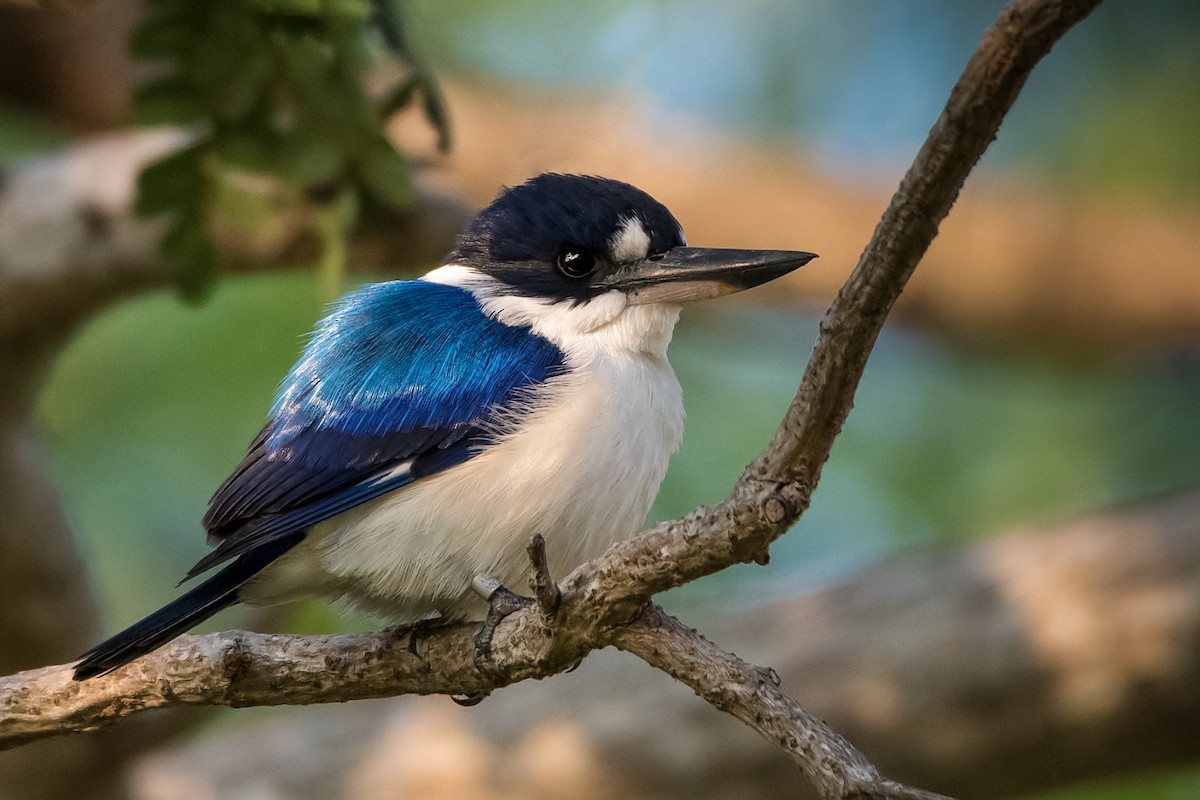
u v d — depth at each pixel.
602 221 8.58
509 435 7.75
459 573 7.73
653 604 6.38
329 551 7.79
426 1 14.53
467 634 7.09
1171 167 14.25
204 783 12.07
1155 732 11.13
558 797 11.55
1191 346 15.48
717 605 12.12
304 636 7.27
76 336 13.02
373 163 9.12
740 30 14.45
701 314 15.13
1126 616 11.02
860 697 11.23
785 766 11.30
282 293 13.39
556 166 14.96
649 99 15.12
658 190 14.96
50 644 12.27
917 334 16.08
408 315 8.34
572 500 7.71
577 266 8.55
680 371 14.47
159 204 9.14
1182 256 15.28
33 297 11.80
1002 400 14.71
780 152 15.31
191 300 9.50
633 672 11.84
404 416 7.84
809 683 11.29
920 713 11.20
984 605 11.33
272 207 9.62
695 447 13.88
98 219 11.70
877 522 13.84
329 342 8.34
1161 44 13.73
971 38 13.76
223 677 7.14
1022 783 11.47
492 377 7.92
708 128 15.31
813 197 15.09
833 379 5.44
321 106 8.86
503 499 7.68
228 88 8.73
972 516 13.72
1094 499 13.66
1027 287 15.45
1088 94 14.11
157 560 13.81
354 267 11.96
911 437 14.30
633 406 7.98
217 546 7.91
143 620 7.25
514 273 8.66
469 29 14.71
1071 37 13.93
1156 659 10.94
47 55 14.44
